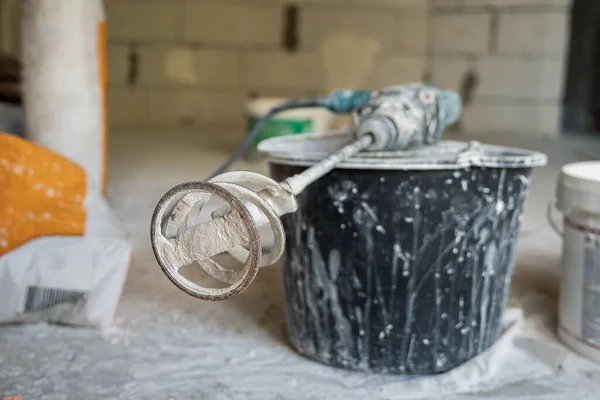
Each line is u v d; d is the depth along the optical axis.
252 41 5.72
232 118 5.85
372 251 1.22
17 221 1.46
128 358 1.36
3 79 3.18
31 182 1.51
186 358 1.37
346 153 1.17
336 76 5.82
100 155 2.21
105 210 1.64
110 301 1.48
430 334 1.27
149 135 5.05
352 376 1.31
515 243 1.36
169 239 1.02
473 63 5.66
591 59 6.11
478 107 5.71
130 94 5.68
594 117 6.12
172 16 5.59
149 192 2.96
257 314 1.63
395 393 1.25
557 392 1.25
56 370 1.30
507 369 1.34
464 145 1.44
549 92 5.52
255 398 1.22
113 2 5.48
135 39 5.59
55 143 2.07
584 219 1.35
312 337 1.34
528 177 1.33
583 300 1.38
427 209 1.20
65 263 1.44
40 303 1.43
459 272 1.25
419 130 1.30
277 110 1.69
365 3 5.70
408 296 1.24
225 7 5.64
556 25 5.36
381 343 1.28
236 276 1.02
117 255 1.48
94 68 2.15
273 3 5.66
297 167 1.23
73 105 2.08
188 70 5.71
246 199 1.00
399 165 1.16
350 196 1.20
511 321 1.56
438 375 1.30
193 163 3.79
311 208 1.24
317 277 1.28
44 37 2.02
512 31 5.48
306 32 5.73
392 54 5.80
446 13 5.64
